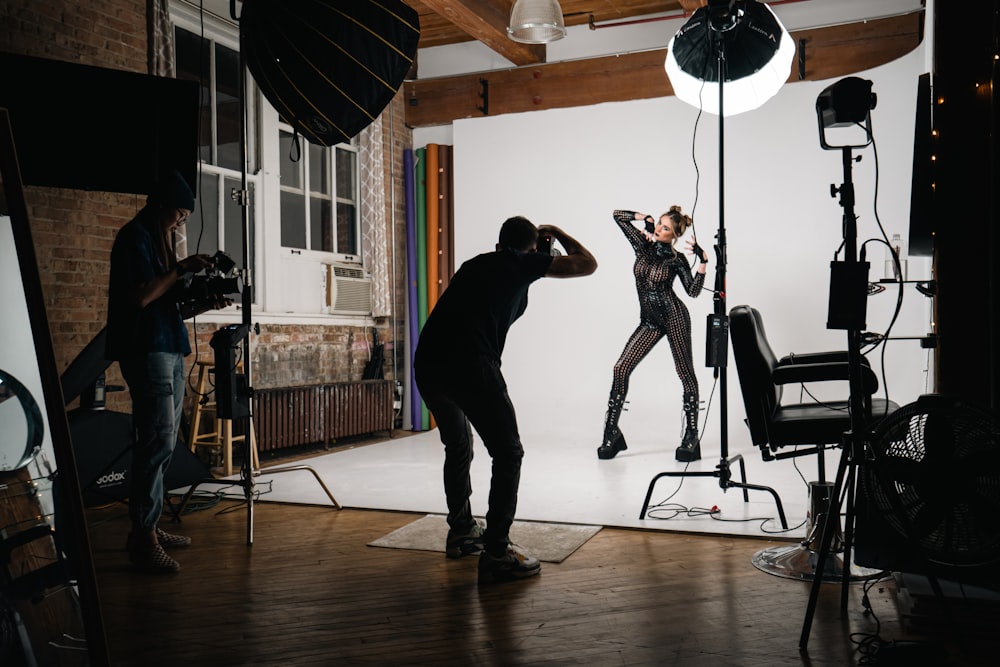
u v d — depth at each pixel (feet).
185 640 8.34
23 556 6.78
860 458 8.19
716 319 12.96
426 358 10.21
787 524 12.94
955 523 7.78
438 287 27.17
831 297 8.43
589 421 24.80
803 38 22.61
